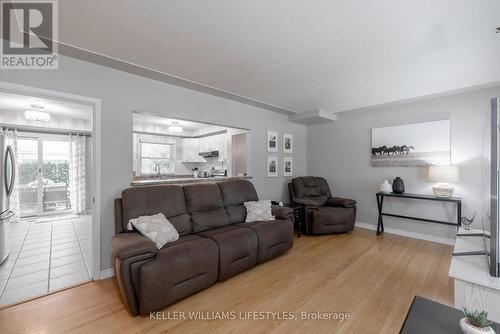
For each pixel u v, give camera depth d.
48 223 4.90
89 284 2.39
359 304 2.06
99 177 2.50
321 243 3.66
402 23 1.76
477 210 3.29
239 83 3.08
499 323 1.23
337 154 5.00
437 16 1.67
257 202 3.49
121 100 2.67
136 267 1.84
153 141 6.61
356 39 1.99
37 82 2.16
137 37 1.97
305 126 5.54
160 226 2.33
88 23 1.77
